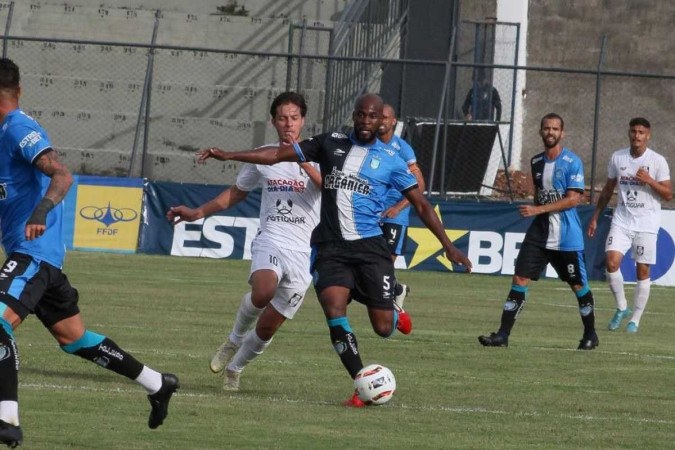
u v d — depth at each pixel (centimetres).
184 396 2689
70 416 2386
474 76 8156
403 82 7356
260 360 3319
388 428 2402
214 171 8219
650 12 11306
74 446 2122
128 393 2672
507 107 8988
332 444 2223
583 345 3872
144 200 6800
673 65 11338
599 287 6419
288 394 2784
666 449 2300
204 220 6781
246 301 2762
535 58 11381
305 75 8769
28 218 2091
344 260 2631
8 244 2108
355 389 2655
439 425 2458
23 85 8600
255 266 2773
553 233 3878
